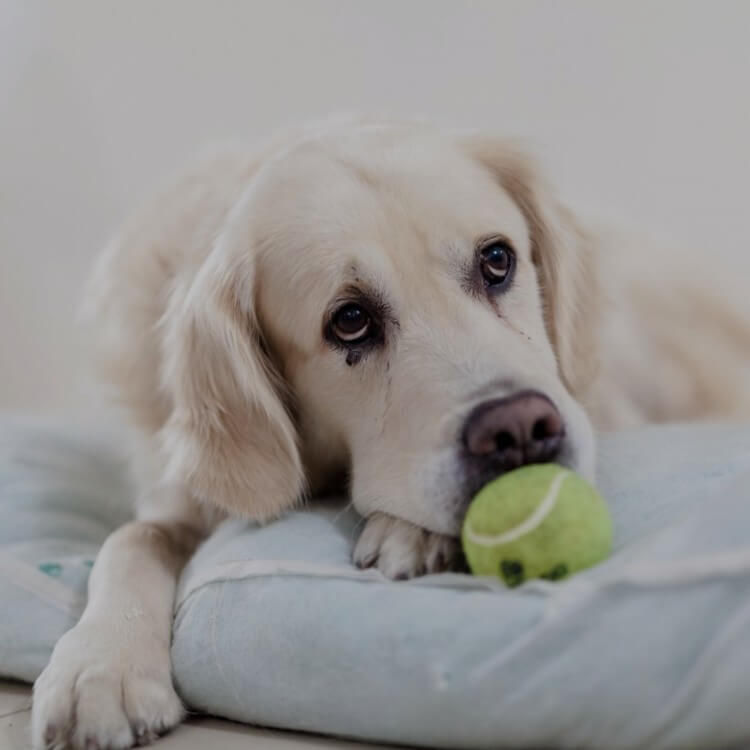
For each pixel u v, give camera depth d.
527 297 1.72
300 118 3.25
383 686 1.11
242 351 1.67
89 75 3.45
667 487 1.41
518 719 1.01
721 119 3.15
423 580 1.21
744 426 1.78
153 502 1.93
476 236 1.61
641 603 0.99
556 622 1.01
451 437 1.38
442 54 3.26
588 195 3.28
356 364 1.58
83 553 1.85
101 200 3.48
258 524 1.61
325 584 1.24
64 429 2.51
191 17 3.39
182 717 1.31
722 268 2.97
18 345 3.45
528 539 1.15
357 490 1.57
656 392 2.65
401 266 1.55
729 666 0.91
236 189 1.86
